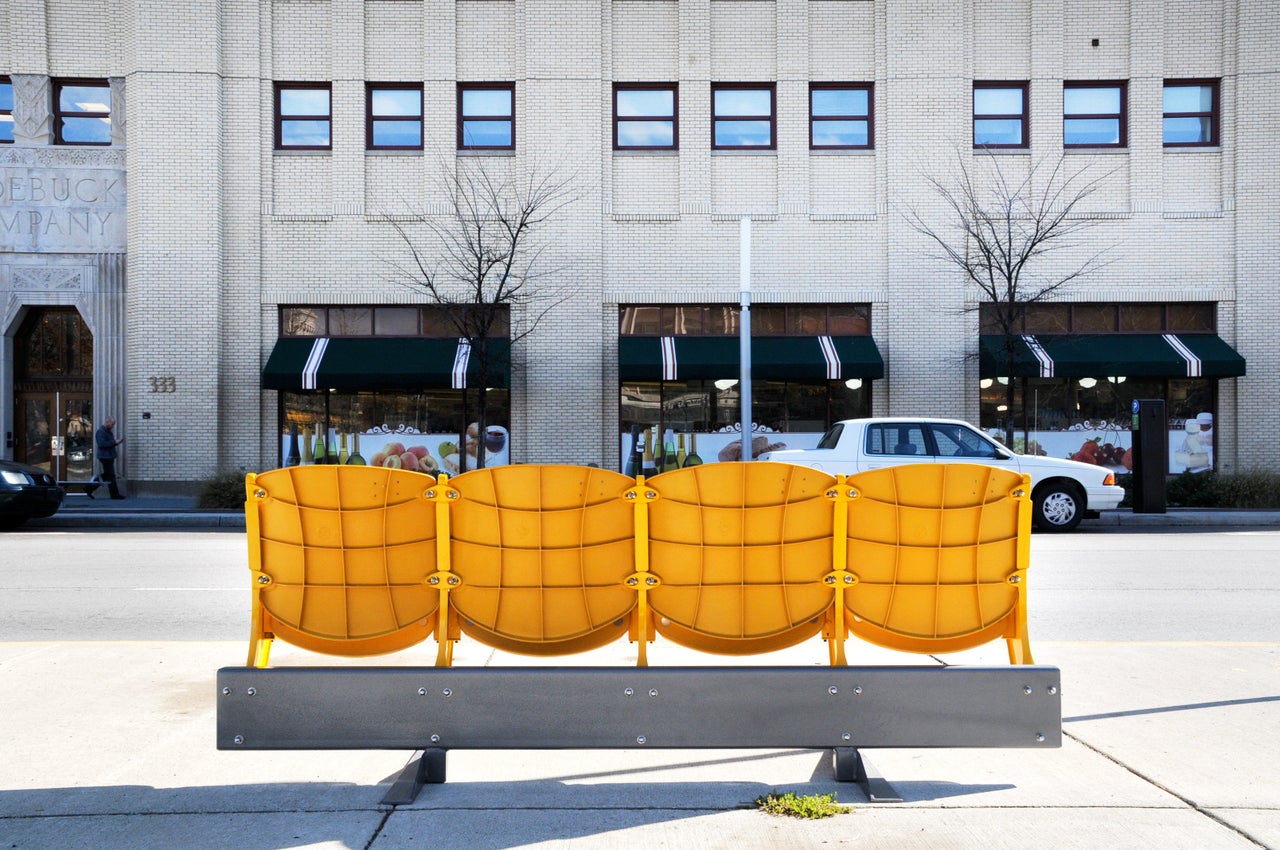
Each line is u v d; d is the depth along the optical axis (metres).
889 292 21.03
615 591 4.08
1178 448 21.17
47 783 3.97
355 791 3.87
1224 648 6.51
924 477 4.04
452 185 21.16
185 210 20.78
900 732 3.85
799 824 3.51
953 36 21.06
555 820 3.56
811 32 21.30
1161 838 3.38
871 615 4.09
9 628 7.52
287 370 20.06
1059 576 10.36
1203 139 21.31
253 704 3.80
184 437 20.72
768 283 21.17
